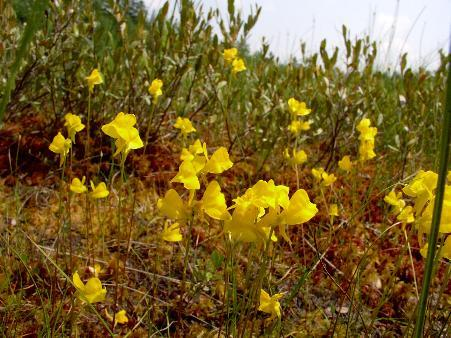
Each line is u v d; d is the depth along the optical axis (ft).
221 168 3.88
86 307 7.17
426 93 13.44
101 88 13.26
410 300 8.57
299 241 10.00
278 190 3.67
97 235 9.51
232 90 15.11
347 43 13.10
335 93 13.97
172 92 13.14
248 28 13.62
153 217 10.32
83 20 13.76
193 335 7.06
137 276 8.47
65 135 12.94
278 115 13.41
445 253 3.82
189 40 12.82
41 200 10.72
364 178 13.34
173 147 13.84
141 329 7.00
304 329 7.43
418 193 3.67
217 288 8.13
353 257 9.50
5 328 6.37
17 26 12.64
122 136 5.02
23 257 7.48
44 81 13.76
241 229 3.80
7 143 12.53
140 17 12.64
